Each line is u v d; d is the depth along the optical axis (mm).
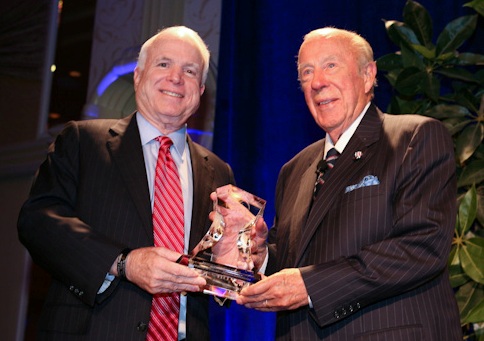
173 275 2018
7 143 5352
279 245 2363
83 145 2367
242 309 3496
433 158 2139
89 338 2098
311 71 2455
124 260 2088
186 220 2352
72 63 5027
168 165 2379
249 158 3629
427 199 2074
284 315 2258
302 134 3557
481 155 2969
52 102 5168
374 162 2193
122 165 2307
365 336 2002
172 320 2217
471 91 3094
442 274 2160
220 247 2252
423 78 2988
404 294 2053
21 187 5301
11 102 5402
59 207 2238
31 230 2191
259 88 3674
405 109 3066
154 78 2465
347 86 2391
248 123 3672
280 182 2658
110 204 2242
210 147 4043
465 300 2766
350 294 1987
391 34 3119
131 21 4605
